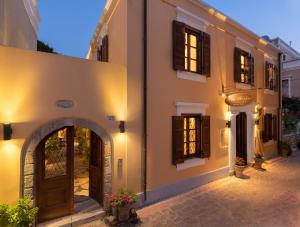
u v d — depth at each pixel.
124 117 5.73
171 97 6.82
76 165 9.98
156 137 6.40
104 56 7.50
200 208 5.86
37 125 4.53
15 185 4.25
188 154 7.56
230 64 9.12
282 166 10.65
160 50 6.53
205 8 7.84
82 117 5.09
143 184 6.05
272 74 12.72
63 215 5.11
